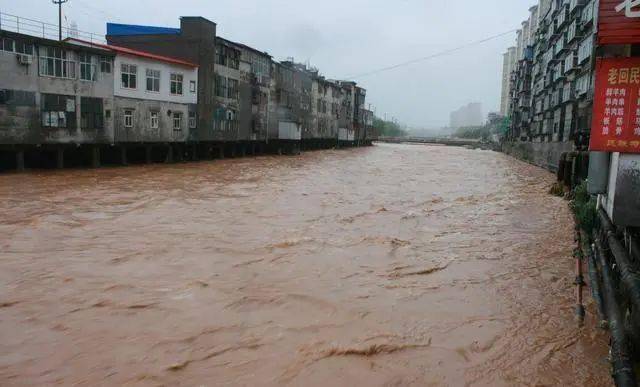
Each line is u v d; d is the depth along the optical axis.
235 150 48.44
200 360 6.74
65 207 17.27
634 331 6.58
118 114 32.62
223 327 7.75
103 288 9.31
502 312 8.71
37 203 17.84
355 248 12.80
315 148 71.31
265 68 52.72
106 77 31.38
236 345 7.17
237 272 10.47
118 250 11.95
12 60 25.98
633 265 7.50
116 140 32.56
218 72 43.16
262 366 6.62
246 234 13.98
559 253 12.91
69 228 14.14
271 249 12.41
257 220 16.09
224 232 14.17
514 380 6.46
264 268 10.82
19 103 26.42
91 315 8.09
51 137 28.14
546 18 60.12
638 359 6.47
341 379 6.36
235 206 18.67
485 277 10.71
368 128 103.88
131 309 8.36
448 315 8.51
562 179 25.75
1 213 15.92
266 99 53.22
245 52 48.09
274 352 7.00
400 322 8.14
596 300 8.85
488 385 6.33
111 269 10.48
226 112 44.78
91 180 25.08
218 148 44.81
